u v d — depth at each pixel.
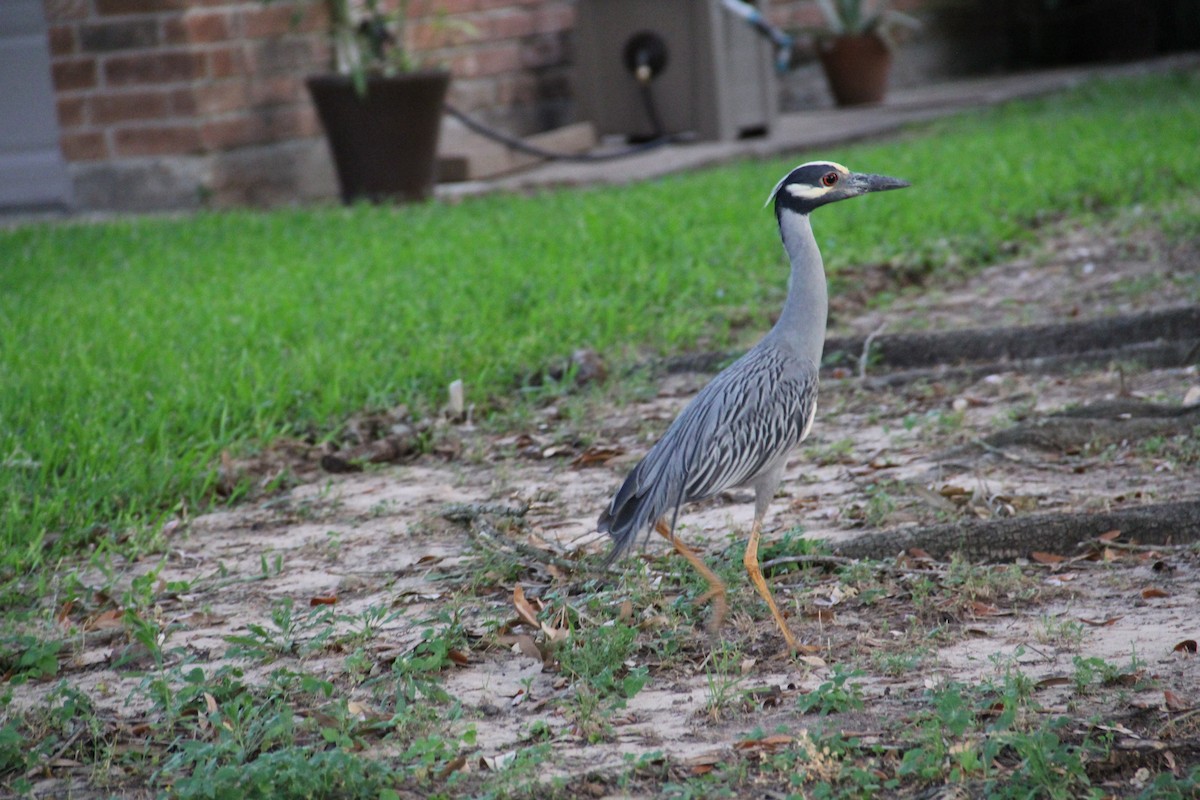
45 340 13.45
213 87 22.42
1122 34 42.44
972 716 6.04
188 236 19.20
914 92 35.53
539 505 9.68
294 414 11.82
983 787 5.64
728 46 26.78
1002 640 7.11
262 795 5.69
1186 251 15.56
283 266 16.69
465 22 25.72
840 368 12.84
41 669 7.08
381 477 10.66
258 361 12.52
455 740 6.18
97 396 11.48
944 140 24.91
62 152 22.97
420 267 16.23
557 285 15.08
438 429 11.48
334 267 16.44
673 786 5.73
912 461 10.11
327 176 24.69
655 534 8.88
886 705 6.43
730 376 7.53
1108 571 8.02
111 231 19.86
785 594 7.93
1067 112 28.33
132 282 16.16
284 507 10.02
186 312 14.55
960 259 16.22
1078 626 7.18
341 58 24.14
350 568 8.75
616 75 26.95
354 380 12.14
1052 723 5.86
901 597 7.78
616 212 19.34
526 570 8.44
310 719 6.42
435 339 13.27
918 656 6.90
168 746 6.42
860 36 31.84
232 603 8.25
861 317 14.44
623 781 5.83
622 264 15.83
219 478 10.38
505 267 15.97
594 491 9.98
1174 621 7.20
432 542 9.13
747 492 9.85
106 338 13.41
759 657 7.12
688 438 7.25
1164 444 9.95
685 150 26.00
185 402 11.34
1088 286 14.71
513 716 6.59
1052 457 9.98
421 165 22.41
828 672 6.88
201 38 22.17
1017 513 8.86
